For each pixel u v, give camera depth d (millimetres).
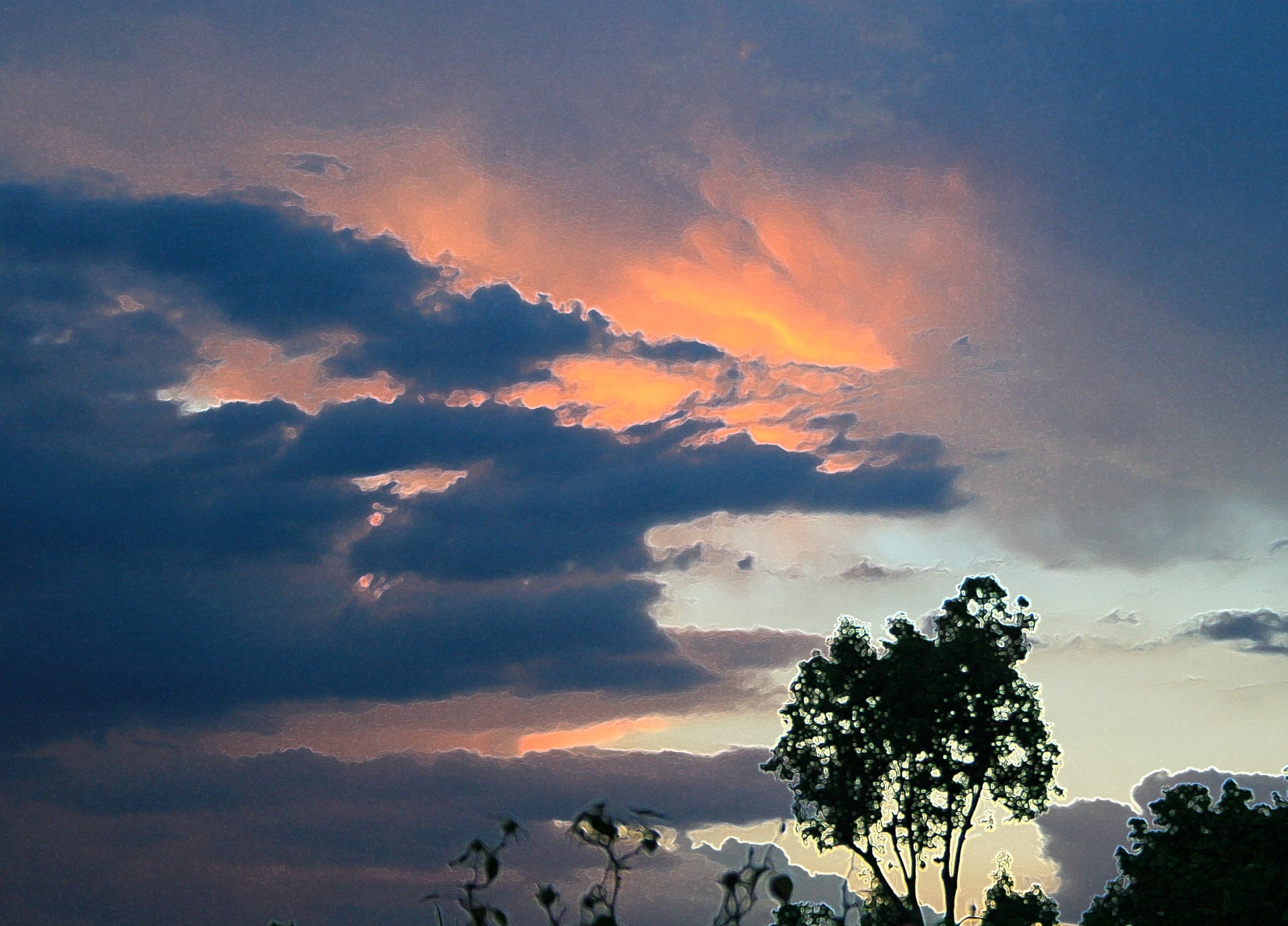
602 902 7316
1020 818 48656
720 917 7531
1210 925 32625
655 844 7508
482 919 7379
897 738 47656
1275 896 32688
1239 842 34438
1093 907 35562
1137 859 34969
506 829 7637
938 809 47938
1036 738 48125
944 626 50719
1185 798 35719
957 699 47781
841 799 48406
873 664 49688
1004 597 50688
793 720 50000
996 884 45375
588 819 7496
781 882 7594
